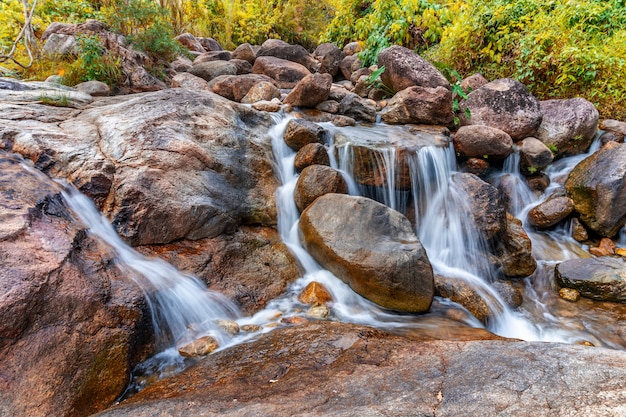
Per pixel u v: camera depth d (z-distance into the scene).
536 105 5.86
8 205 2.71
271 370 2.31
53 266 2.49
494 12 7.12
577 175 5.25
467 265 4.38
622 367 1.78
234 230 4.12
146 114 4.21
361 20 10.30
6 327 2.10
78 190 3.31
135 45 7.38
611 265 4.05
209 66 8.46
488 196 4.59
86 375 2.28
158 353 2.79
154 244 3.50
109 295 2.68
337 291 3.65
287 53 10.40
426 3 8.73
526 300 4.06
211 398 1.98
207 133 4.39
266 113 5.43
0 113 3.80
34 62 6.80
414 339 2.96
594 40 6.62
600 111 6.29
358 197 4.00
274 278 3.79
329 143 5.12
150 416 1.82
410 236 3.78
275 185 4.71
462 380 1.86
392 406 1.66
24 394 2.01
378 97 7.12
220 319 3.17
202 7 13.88
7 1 8.46
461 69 7.71
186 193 3.76
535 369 1.86
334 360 2.36
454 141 5.61
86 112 4.34
